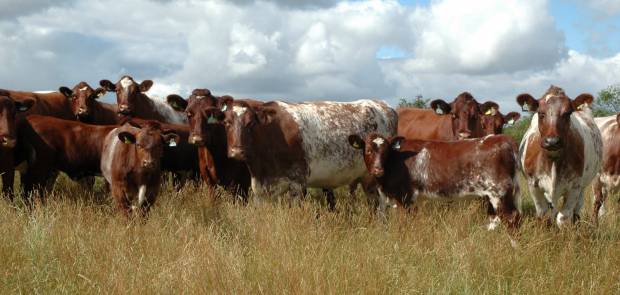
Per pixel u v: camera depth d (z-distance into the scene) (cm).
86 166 1051
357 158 1091
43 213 796
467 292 595
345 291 582
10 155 984
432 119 1387
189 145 1138
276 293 580
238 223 842
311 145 1031
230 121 960
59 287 600
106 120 1334
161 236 728
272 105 1038
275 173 998
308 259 643
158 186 920
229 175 1036
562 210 895
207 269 614
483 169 843
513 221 830
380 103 1200
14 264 641
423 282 616
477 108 1256
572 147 868
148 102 1366
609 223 907
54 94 1313
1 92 1108
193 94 1048
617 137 1132
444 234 770
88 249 688
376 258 649
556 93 853
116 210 903
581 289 627
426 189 884
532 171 909
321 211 888
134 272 624
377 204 1112
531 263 692
